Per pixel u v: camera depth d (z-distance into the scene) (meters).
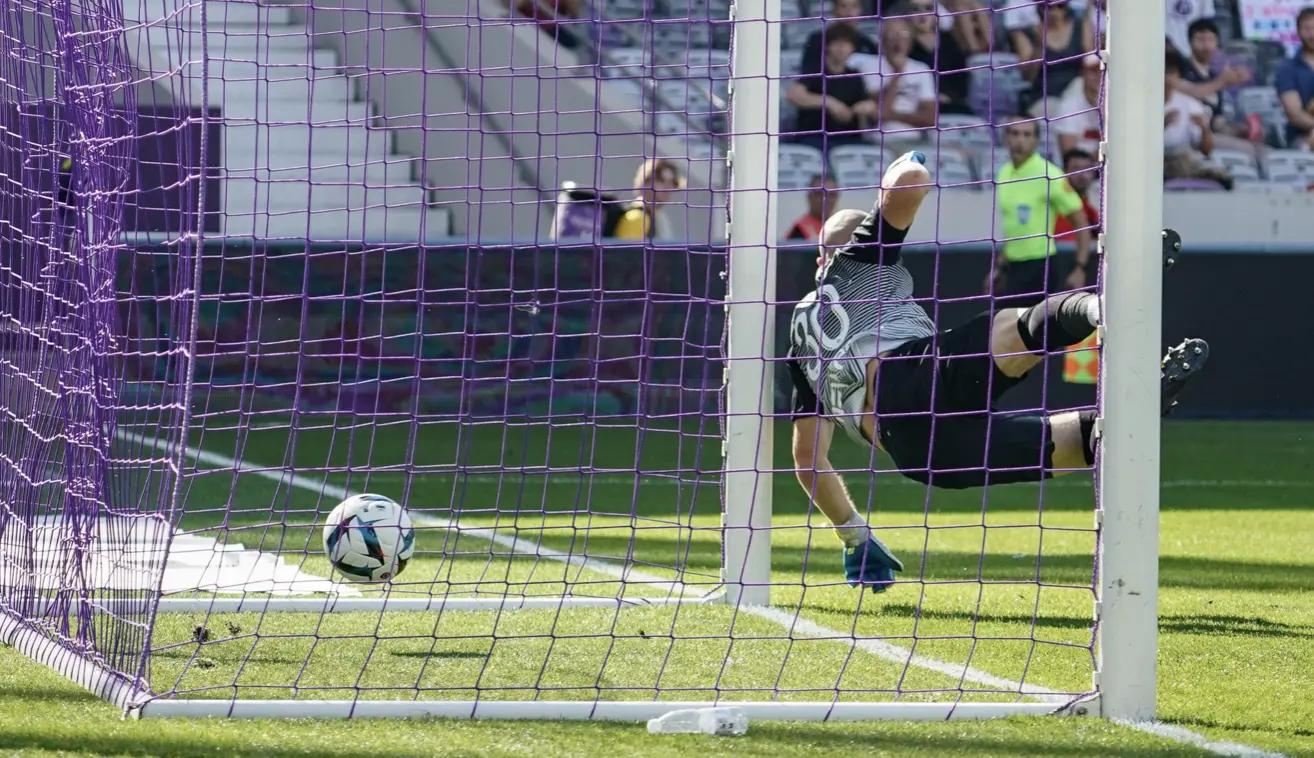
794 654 16.36
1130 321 13.23
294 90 55.72
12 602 17.50
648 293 19.72
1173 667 15.87
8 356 18.58
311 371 46.56
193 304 13.06
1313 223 69.75
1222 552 26.08
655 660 15.90
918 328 18.27
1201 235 70.00
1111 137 13.23
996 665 15.88
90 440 14.72
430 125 55.97
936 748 12.20
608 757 11.74
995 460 16.91
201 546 24.48
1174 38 70.69
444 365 47.06
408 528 17.39
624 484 36.94
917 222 65.50
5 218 18.75
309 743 11.96
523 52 56.47
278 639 16.81
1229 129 70.62
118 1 14.11
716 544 26.66
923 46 65.44
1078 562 24.36
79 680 14.22
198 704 12.90
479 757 11.68
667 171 46.16
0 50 18.67
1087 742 12.41
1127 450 13.30
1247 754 12.00
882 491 37.03
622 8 59.38
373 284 46.56
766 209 19.67
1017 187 40.12
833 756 11.90
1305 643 17.31
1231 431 50.53
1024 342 16.22
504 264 46.88
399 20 55.62
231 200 54.25
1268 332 53.56
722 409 20.88
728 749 12.08
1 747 11.65
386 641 16.86
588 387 47.62
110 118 14.22
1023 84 65.50
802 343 18.86
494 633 16.94
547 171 56.97
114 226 14.14
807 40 65.44
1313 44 70.50
